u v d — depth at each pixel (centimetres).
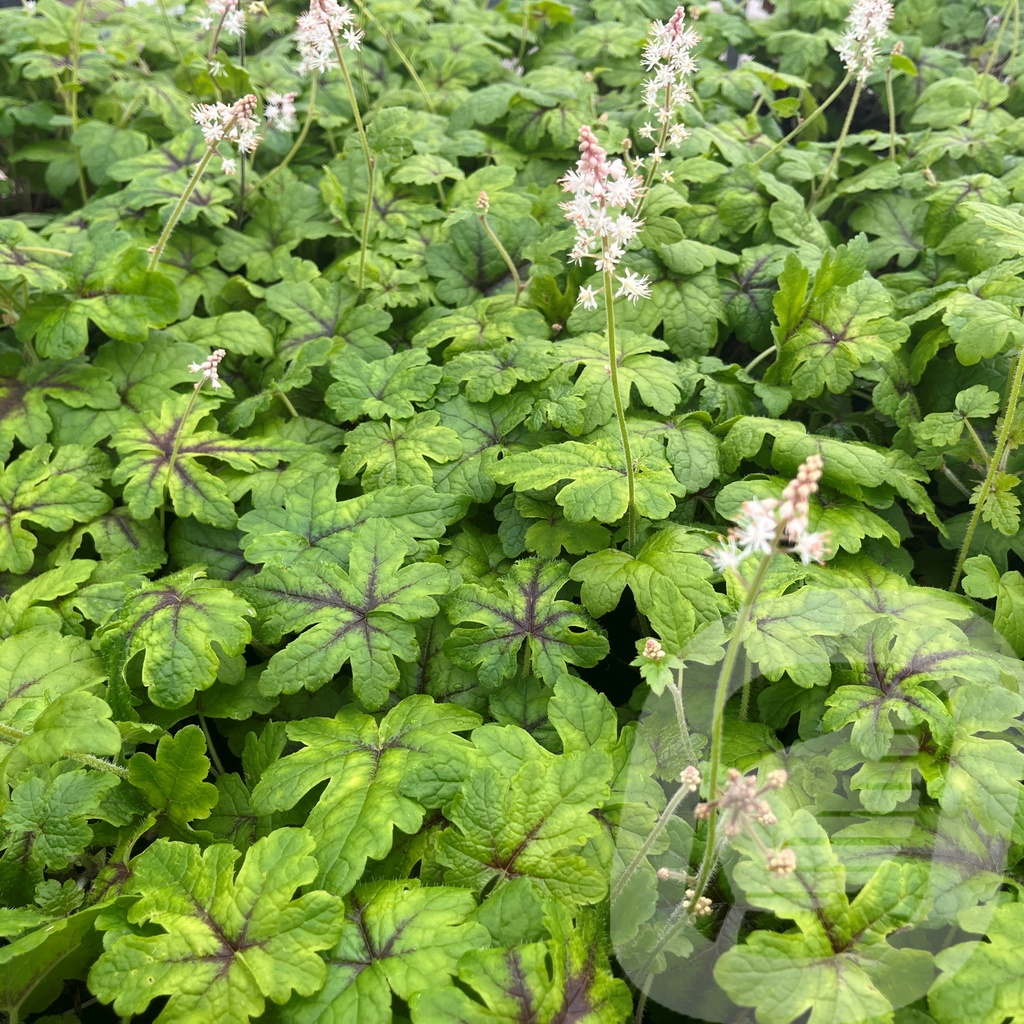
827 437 50
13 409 56
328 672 42
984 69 82
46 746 37
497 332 57
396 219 66
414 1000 33
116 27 80
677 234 56
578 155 70
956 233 61
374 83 79
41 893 38
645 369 52
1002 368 54
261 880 36
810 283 58
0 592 51
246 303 65
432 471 51
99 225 64
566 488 46
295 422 57
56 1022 38
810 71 80
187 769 40
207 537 52
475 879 37
